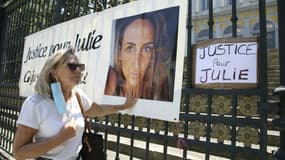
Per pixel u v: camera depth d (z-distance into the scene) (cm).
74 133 191
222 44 206
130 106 263
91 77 311
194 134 222
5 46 557
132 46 274
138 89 261
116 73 285
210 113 213
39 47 419
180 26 238
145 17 267
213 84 208
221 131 207
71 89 209
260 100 186
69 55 204
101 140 218
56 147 193
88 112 238
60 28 377
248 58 194
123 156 418
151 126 256
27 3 502
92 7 356
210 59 211
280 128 172
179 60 233
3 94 526
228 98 205
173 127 239
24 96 435
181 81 229
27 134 189
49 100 195
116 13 298
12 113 479
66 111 196
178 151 379
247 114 194
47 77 197
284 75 177
